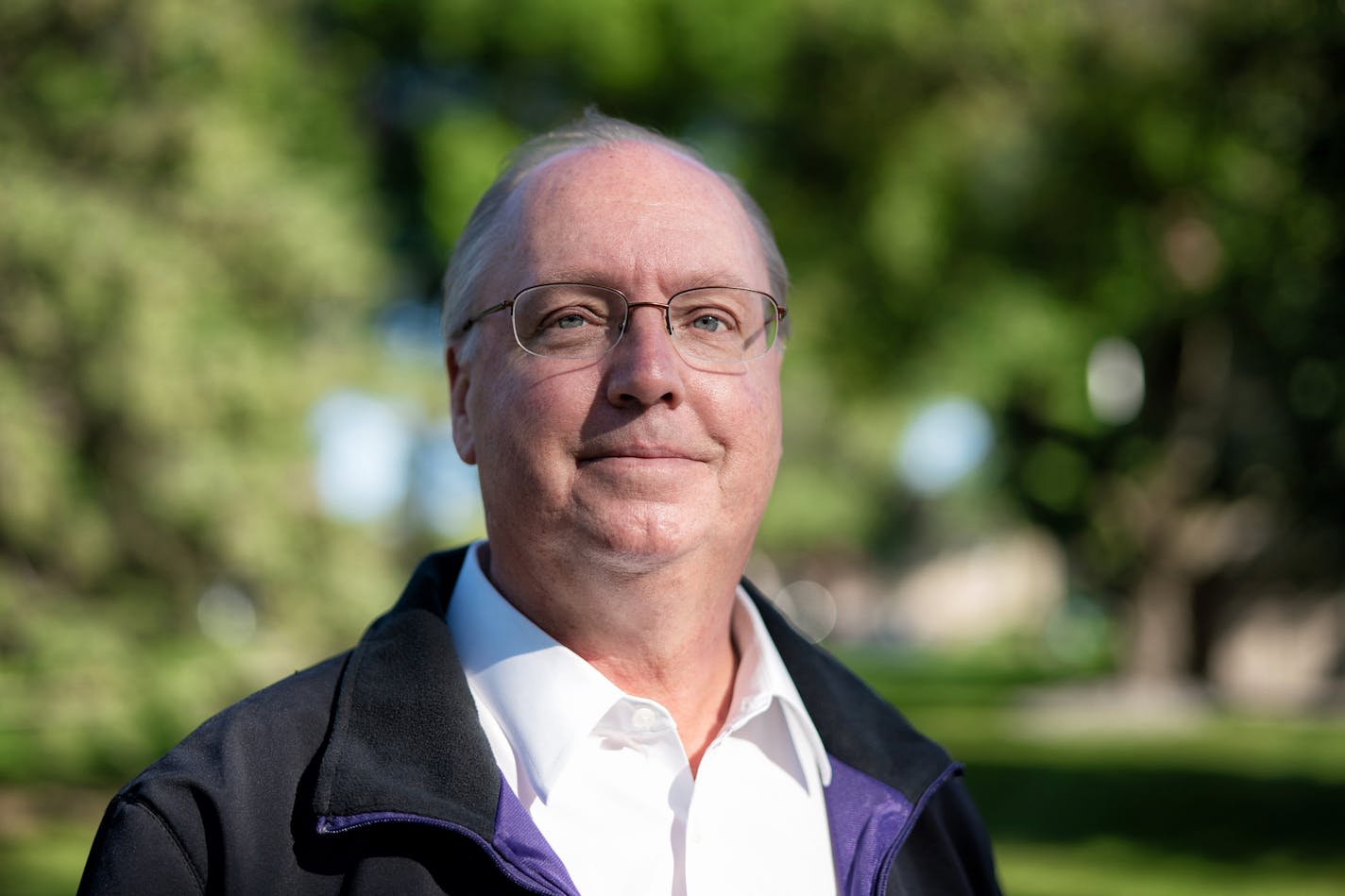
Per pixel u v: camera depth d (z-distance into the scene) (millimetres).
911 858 1970
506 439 1806
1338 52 9234
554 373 1785
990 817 10812
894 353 17047
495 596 1900
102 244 9859
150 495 10234
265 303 11016
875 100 15266
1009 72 15141
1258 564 20094
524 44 14109
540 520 1783
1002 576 56781
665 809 1800
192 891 1576
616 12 14008
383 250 13477
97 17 10711
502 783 1678
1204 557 20516
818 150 15781
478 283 1926
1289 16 10180
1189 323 17906
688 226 1858
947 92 15273
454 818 1614
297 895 1595
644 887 1753
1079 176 16047
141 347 9891
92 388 9938
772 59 14680
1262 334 13008
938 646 53781
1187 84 14523
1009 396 19688
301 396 10680
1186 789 12023
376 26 14516
